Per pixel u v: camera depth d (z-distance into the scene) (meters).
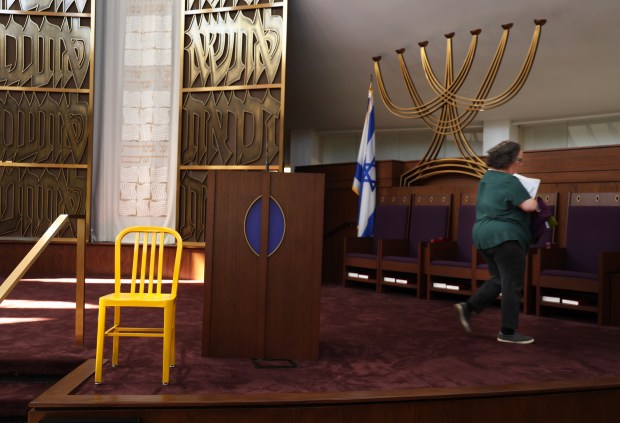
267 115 7.22
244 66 7.33
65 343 3.74
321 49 8.36
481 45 7.66
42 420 2.55
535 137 11.32
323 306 5.65
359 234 7.36
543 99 9.56
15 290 6.07
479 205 4.23
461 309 4.16
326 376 3.15
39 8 7.60
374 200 7.41
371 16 7.45
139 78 7.68
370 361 3.50
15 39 7.61
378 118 11.33
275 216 3.59
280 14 7.20
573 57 7.77
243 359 3.51
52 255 7.56
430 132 12.19
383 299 6.18
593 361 3.55
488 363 3.47
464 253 6.32
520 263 4.05
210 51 7.43
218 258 3.56
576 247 5.43
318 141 12.96
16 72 7.59
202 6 7.49
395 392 2.81
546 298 5.17
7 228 7.58
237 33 7.35
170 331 3.16
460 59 8.11
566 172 5.76
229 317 3.56
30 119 7.61
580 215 5.46
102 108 7.72
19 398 3.02
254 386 2.94
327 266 8.44
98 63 7.72
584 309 4.91
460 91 9.27
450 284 6.01
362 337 4.22
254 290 3.57
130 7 7.70
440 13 7.15
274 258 3.57
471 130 11.66
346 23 7.68
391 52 8.15
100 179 7.71
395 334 4.34
